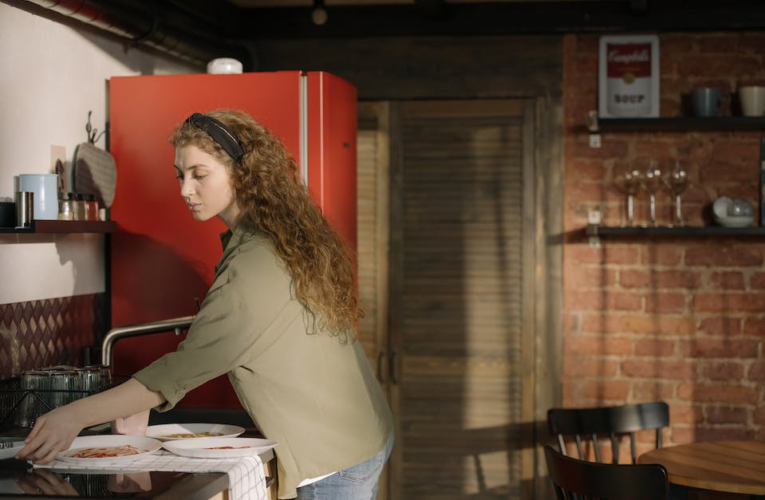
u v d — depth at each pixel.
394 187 4.11
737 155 3.91
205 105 2.93
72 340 2.85
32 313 2.62
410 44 4.05
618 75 3.93
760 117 3.72
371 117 4.10
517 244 4.04
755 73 3.88
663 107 3.93
